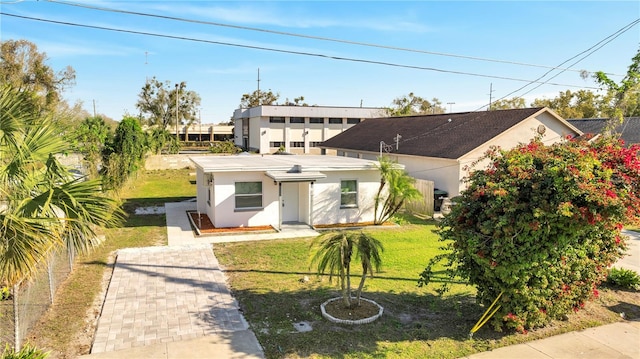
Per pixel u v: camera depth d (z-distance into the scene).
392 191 17.02
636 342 7.47
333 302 8.88
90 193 5.77
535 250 6.90
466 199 7.43
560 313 7.93
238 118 65.19
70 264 10.68
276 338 7.38
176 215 18.47
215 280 10.41
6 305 7.33
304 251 13.16
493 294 7.59
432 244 14.37
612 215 6.43
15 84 7.13
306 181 15.68
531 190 6.79
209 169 15.25
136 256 12.34
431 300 9.27
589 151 7.14
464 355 6.93
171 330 7.64
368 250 8.38
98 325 7.79
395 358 6.79
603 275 8.46
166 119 79.69
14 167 5.68
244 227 16.20
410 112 61.12
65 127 6.69
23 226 4.99
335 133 57.44
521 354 6.97
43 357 6.05
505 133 21.36
